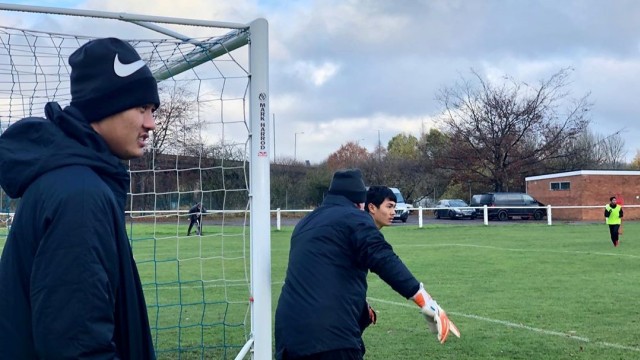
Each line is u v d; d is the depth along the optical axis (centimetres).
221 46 514
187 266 1420
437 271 1300
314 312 361
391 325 791
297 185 3941
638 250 1711
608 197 3694
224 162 575
